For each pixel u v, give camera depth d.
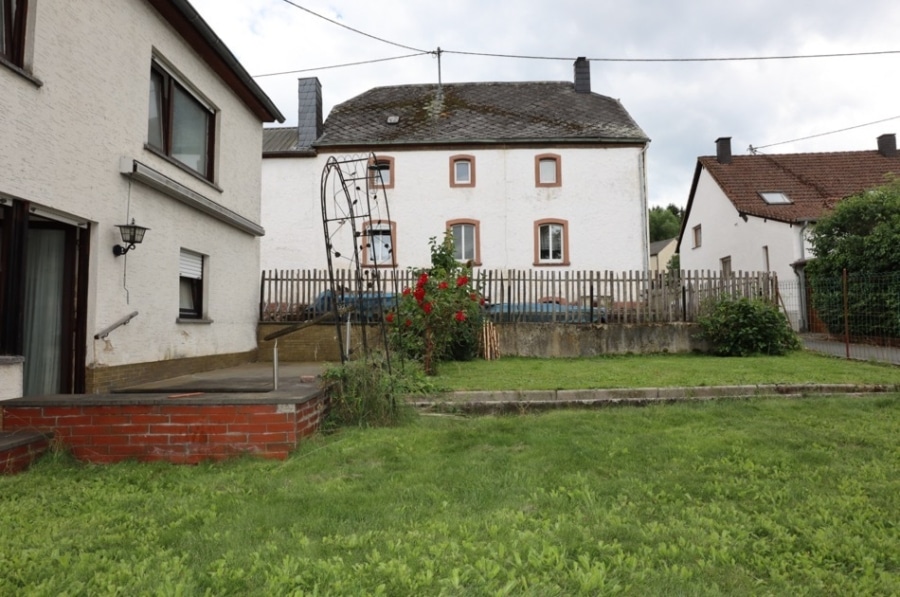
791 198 20.58
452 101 22.22
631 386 7.34
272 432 4.61
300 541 2.73
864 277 12.05
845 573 2.50
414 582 2.29
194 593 2.22
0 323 4.77
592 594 2.25
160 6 7.06
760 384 7.39
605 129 20.11
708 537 2.82
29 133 4.93
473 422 5.74
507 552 2.62
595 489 3.61
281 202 19.59
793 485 3.65
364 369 5.87
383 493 3.57
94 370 5.85
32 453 4.34
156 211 7.08
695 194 25.70
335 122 20.98
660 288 12.14
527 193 19.64
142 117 6.76
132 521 3.13
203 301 8.66
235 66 8.78
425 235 19.55
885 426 5.25
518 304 12.09
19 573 2.40
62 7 5.35
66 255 5.84
